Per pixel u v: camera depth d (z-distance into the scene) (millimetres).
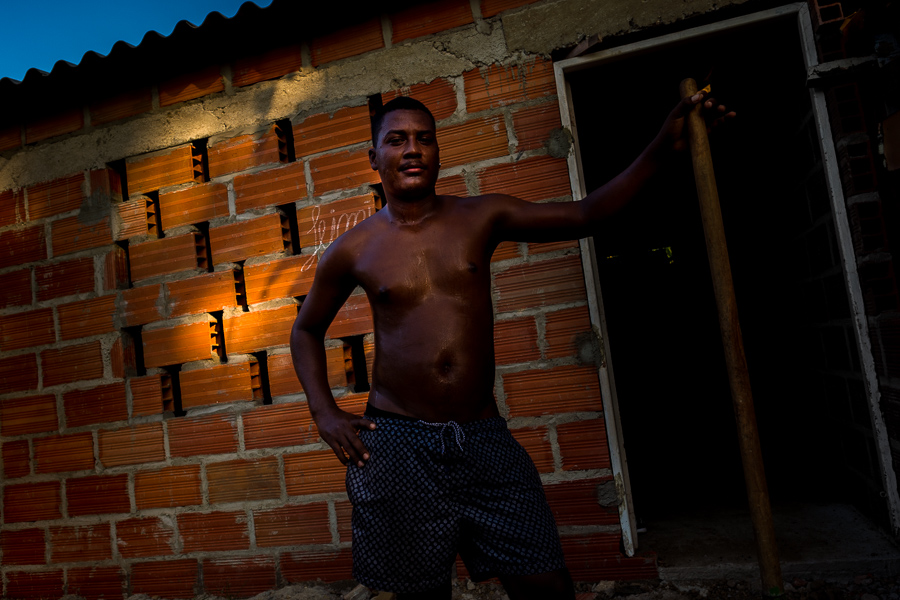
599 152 4504
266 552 2789
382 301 1463
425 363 1406
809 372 3357
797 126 2834
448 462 1380
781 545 2449
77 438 3041
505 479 1394
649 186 1483
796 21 2441
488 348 1477
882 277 2293
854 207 2338
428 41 2729
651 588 2346
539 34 2617
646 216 5074
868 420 2438
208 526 2855
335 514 2727
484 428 1426
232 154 2939
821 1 2367
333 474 2734
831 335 2828
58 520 3049
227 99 2961
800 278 3254
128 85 3094
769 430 3977
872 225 2320
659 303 5035
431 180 1466
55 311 3117
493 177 2635
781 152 3186
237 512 2828
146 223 3021
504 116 2641
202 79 2998
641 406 4918
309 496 2756
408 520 1375
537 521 1375
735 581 2326
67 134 3170
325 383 1588
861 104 2340
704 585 2326
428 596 1423
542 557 1336
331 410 1527
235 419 2846
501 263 2613
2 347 3188
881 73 2229
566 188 2568
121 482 2973
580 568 2482
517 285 2592
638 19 2510
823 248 2715
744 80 2973
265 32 2855
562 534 2504
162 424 2934
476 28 2682
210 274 2920
